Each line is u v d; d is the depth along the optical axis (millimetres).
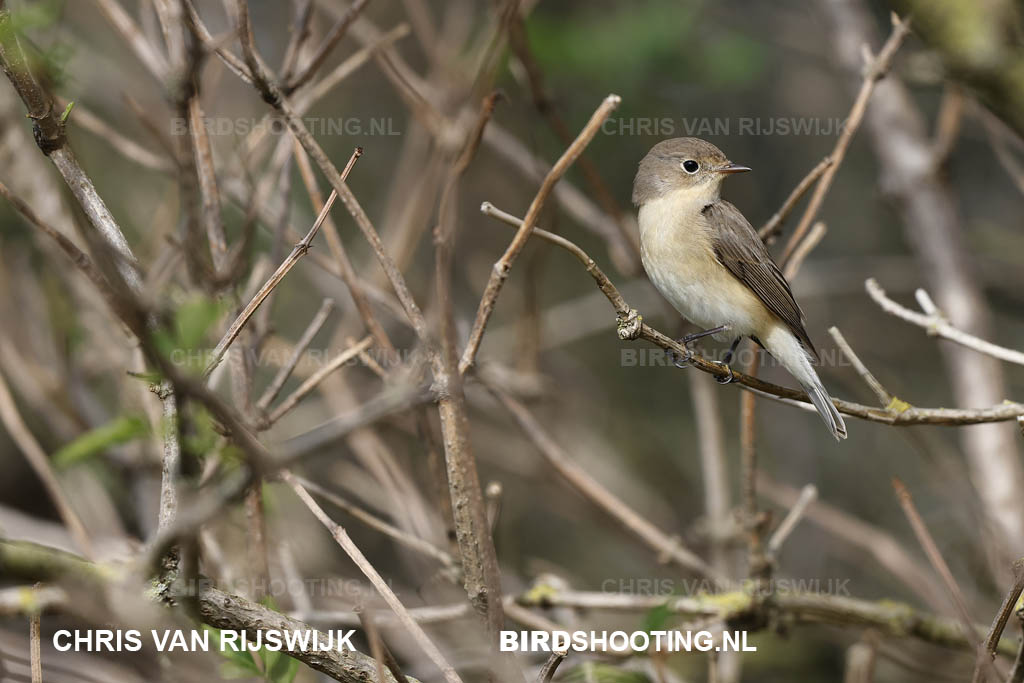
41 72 5848
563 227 15156
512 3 8688
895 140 12188
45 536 9859
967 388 11133
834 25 12633
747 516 9055
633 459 15633
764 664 12453
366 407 5945
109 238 5566
